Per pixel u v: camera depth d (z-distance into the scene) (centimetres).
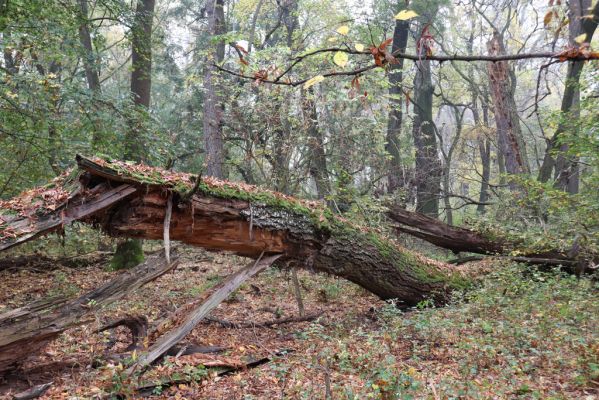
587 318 640
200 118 2181
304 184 1410
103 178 548
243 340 695
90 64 1230
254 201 659
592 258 906
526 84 2567
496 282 855
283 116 1088
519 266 927
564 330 588
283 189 1154
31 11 1087
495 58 136
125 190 559
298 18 1838
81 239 1305
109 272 1247
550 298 741
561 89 2848
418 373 502
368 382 425
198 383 515
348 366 516
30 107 1032
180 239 641
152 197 577
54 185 544
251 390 486
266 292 1036
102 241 1403
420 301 852
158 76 2766
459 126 2542
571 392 452
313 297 995
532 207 1120
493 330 610
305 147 1210
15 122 1048
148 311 819
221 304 936
